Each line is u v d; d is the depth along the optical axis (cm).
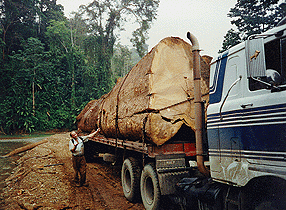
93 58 4866
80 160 631
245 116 260
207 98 461
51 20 4725
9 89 3856
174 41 496
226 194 286
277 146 222
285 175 212
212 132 312
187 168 416
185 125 465
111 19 4806
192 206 352
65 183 655
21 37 4400
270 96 233
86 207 485
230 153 279
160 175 399
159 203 402
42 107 4125
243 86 272
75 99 4541
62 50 4794
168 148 441
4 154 1350
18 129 3828
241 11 1244
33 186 630
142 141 463
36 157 1099
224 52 310
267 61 248
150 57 481
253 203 250
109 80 4872
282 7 1079
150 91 442
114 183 675
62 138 2031
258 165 241
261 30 1173
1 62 4062
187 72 485
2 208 489
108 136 728
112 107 655
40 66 4081
